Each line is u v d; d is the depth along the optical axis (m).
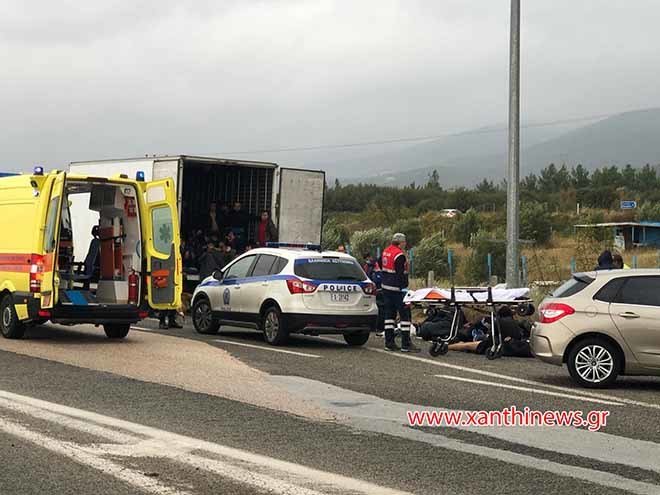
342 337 19.50
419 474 7.55
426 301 16.73
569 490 7.14
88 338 17.41
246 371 13.41
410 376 13.47
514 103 21.03
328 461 7.92
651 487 7.27
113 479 7.16
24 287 16.05
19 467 7.47
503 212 56.75
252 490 6.91
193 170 24.80
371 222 63.28
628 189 82.12
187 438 8.69
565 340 12.88
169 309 16.97
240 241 24.08
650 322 12.56
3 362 13.62
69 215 17.38
